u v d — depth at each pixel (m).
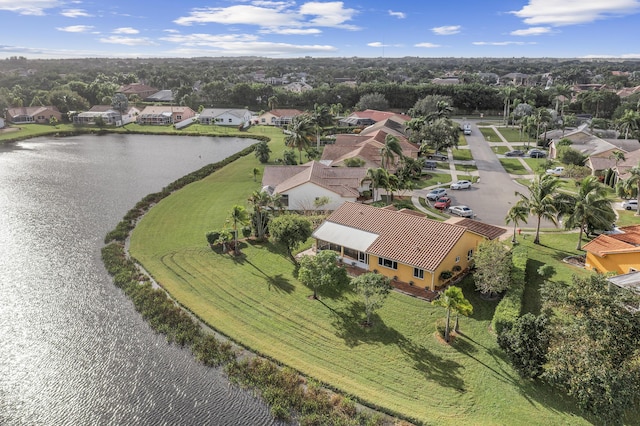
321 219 65.25
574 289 31.47
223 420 30.73
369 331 39.38
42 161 107.31
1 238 60.78
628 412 29.23
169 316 42.16
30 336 40.03
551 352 30.31
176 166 104.44
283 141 135.00
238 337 39.16
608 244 48.38
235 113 169.12
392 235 50.28
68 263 53.88
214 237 57.25
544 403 30.55
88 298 46.31
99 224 66.50
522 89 191.62
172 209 72.81
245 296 45.78
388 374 34.03
